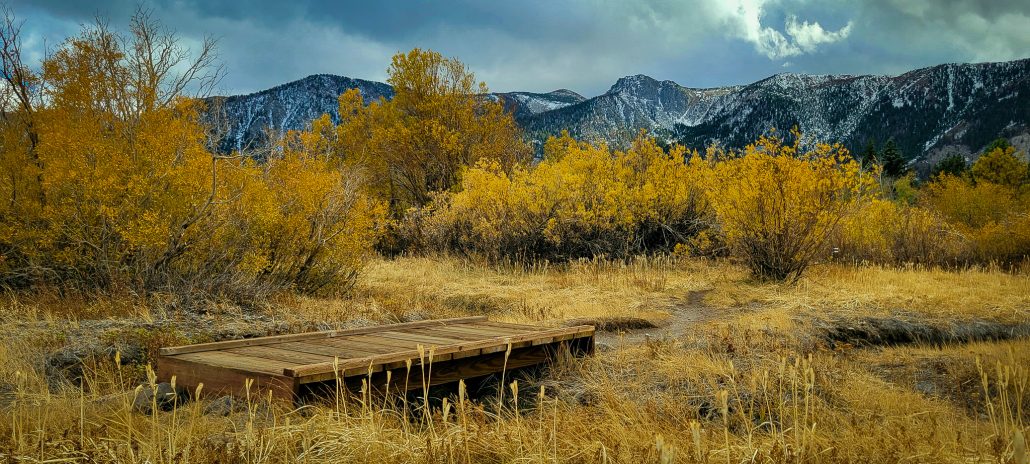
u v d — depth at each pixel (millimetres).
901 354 8266
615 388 6250
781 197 14359
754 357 7480
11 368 6668
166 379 6055
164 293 10742
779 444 4145
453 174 28719
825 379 6414
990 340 9125
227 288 11453
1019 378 5828
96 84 12016
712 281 15000
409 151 28859
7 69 12070
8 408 5348
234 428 4430
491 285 15266
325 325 10305
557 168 19422
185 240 11789
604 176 19047
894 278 14672
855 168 14359
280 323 10219
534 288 14766
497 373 6715
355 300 12703
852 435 4621
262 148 13711
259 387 5238
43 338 7910
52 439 4230
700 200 18984
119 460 3896
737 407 5625
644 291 13781
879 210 19469
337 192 13914
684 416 5379
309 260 13352
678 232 18734
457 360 6195
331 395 5238
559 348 7285
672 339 8766
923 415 5602
